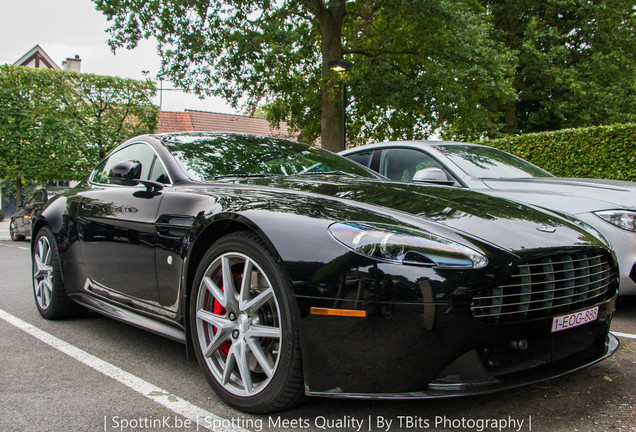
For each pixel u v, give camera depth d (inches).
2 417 77.2
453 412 77.2
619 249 132.8
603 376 92.0
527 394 84.0
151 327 100.1
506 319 69.7
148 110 737.0
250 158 116.6
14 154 668.7
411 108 595.2
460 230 74.4
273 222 75.7
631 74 744.3
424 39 574.2
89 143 704.4
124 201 112.1
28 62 1018.1
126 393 87.0
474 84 578.9
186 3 526.0
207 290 86.2
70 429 72.9
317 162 123.8
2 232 557.0
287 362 71.6
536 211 93.3
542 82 737.6
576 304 79.8
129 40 551.8
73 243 128.0
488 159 182.2
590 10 717.3
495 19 768.9
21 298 174.1
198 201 92.0
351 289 67.1
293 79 595.2
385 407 79.3
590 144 303.1
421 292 65.2
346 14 614.2
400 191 91.9
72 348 113.9
